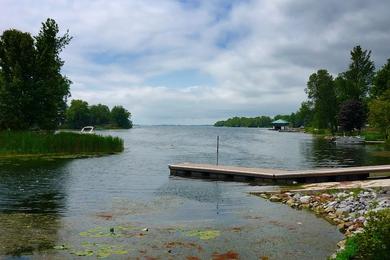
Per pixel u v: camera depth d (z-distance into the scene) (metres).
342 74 106.00
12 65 52.59
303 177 24.92
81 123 169.62
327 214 15.46
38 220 14.68
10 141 41.41
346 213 14.91
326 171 25.27
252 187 23.11
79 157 41.59
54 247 11.44
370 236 9.55
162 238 12.38
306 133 144.12
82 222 14.41
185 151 55.62
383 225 9.37
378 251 9.10
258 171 26.38
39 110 53.88
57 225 13.92
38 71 53.81
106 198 19.52
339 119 92.12
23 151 41.66
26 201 18.61
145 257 10.66
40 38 54.84
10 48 52.38
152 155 47.66
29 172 29.36
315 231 13.23
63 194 20.62
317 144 72.31
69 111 164.50
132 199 19.27
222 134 141.12
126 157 43.69
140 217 15.29
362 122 90.81
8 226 13.76
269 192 20.69
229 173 26.89
